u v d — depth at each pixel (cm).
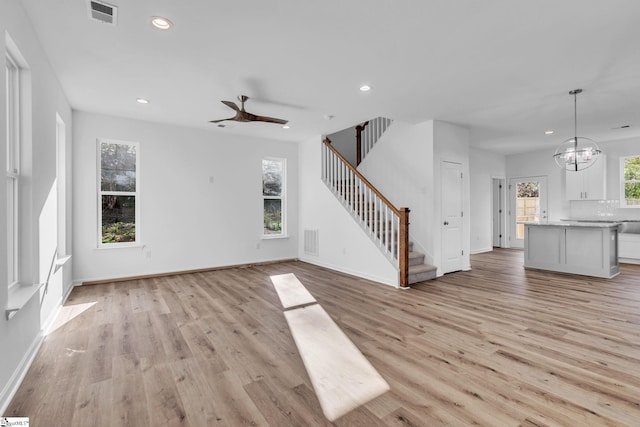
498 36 271
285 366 236
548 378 217
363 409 186
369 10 235
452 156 553
